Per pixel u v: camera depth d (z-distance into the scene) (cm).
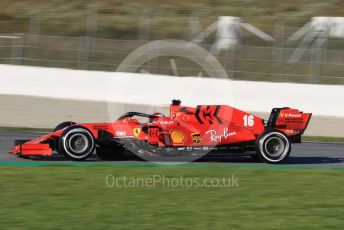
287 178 3419
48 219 2366
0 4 10931
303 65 8725
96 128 3781
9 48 9331
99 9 10850
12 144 4597
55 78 7519
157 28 10019
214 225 2341
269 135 3912
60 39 9450
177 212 2531
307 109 7206
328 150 4994
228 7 10881
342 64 8556
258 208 2644
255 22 10338
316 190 3088
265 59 8875
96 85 7506
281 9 10812
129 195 2834
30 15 10588
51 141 3800
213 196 2869
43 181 3105
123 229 2253
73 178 3198
